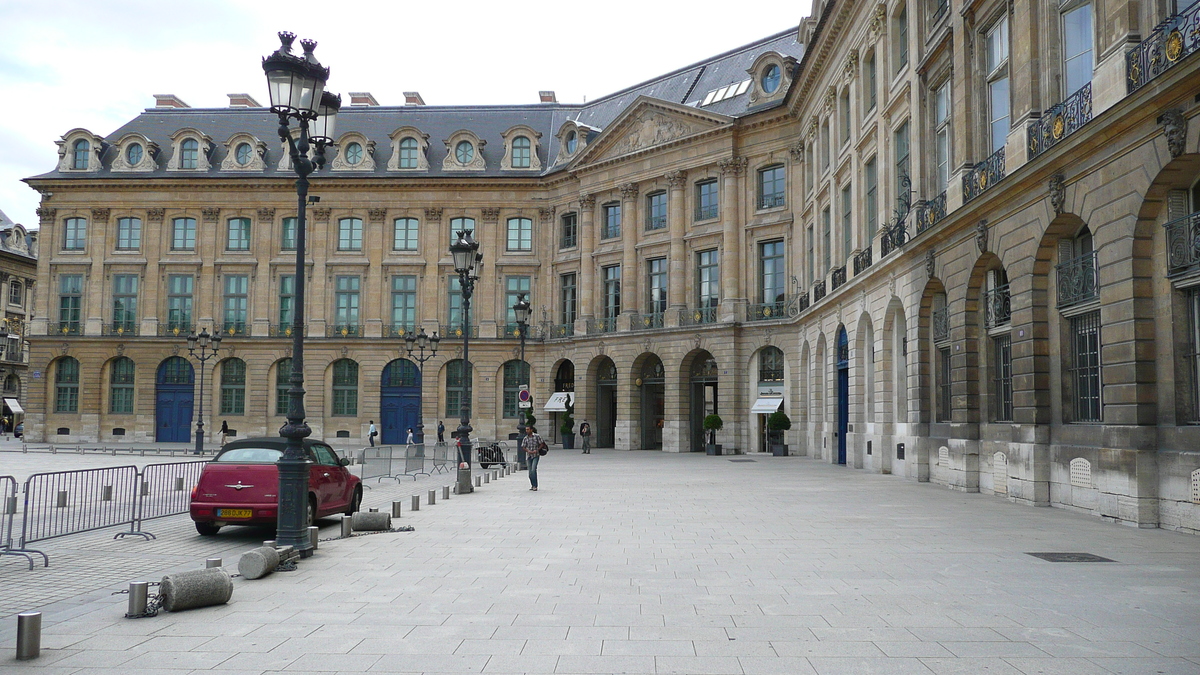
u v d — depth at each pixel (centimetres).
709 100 4619
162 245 5231
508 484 2281
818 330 3531
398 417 5147
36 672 597
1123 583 897
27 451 3978
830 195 3375
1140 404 1335
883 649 650
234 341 5144
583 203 4900
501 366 5103
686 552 1112
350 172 5238
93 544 1245
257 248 5200
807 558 1062
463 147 5256
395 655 636
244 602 819
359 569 992
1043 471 1656
